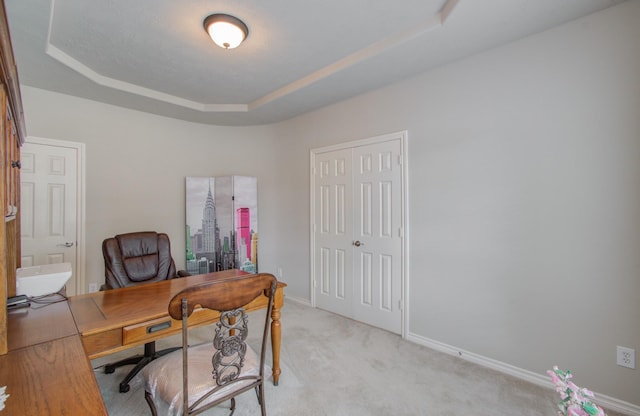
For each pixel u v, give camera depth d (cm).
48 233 299
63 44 224
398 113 278
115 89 291
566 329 193
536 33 201
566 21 188
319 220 357
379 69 252
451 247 244
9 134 130
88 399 80
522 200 209
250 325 303
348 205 324
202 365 143
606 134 179
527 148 206
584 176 186
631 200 172
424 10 188
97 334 133
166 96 324
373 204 300
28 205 289
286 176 398
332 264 342
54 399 80
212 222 393
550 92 197
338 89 295
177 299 116
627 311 173
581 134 187
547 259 199
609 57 177
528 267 207
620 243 175
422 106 261
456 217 241
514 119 211
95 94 304
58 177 304
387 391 193
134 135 353
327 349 251
